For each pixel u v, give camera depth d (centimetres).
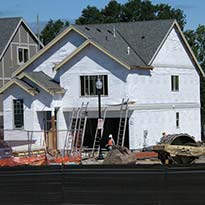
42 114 5622
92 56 5594
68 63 5681
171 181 2227
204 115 8944
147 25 6275
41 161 4116
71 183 2330
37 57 5912
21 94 5584
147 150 5434
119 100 5522
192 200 2205
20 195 2373
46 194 2353
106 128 5594
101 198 2305
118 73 5525
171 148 4281
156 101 5894
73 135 5316
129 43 6050
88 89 5609
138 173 2259
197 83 6619
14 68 7081
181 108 6303
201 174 2198
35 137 5512
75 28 5725
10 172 2381
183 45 6375
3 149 4216
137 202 2267
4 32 7100
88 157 4991
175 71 6219
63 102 5681
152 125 5822
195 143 4425
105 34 5975
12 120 5616
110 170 2294
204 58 9744
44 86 5509
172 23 6184
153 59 5816
